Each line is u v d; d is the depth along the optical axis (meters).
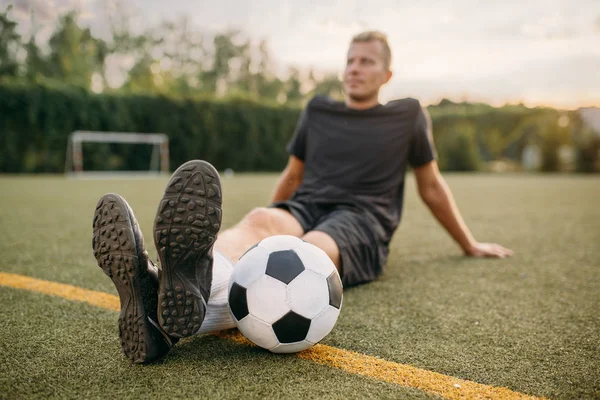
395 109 2.32
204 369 1.25
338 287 1.42
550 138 16.28
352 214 2.07
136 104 14.43
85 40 25.11
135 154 14.38
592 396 1.15
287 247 1.42
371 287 2.15
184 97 15.25
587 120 16.23
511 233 3.92
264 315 1.30
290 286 1.32
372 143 2.27
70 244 3.05
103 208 1.21
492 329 1.62
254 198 6.69
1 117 12.22
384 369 1.27
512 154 18.98
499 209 5.68
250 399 1.09
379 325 1.63
